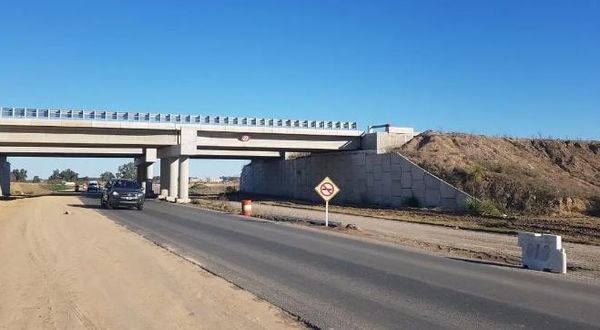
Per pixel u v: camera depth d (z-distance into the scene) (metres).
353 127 54.53
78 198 53.59
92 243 16.25
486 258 16.34
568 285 11.45
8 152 62.72
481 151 47.31
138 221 25.42
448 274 12.37
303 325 7.76
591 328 7.76
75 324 7.56
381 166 47.09
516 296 10.00
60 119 45.03
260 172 73.31
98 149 64.25
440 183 39.91
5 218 26.19
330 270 12.48
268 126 51.94
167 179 53.69
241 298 9.33
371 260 14.30
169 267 12.28
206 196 71.81
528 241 14.33
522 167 43.47
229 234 20.27
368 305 9.02
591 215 32.41
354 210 39.50
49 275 11.10
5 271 11.52
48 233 18.94
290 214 34.56
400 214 35.50
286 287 10.45
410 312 8.56
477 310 8.77
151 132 49.56
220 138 51.44
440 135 50.62
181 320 7.87
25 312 8.18
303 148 53.62
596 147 49.12
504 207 35.12
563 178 41.50
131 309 8.45
